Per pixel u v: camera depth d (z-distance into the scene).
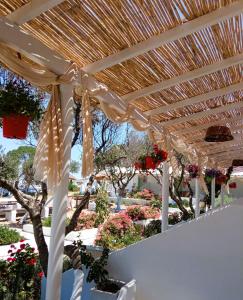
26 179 7.60
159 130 4.29
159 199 15.99
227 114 4.54
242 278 3.26
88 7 1.74
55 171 1.99
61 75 2.01
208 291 3.37
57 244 2.07
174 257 3.53
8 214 12.99
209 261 3.39
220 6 1.91
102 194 10.98
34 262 3.74
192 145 6.45
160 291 3.53
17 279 3.60
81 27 1.90
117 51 2.21
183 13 1.94
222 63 2.59
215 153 7.63
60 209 2.07
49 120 2.04
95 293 3.29
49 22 1.82
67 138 2.08
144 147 9.48
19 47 1.69
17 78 2.01
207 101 3.79
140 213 11.27
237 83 3.21
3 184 2.78
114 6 1.78
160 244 3.59
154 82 2.82
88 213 12.35
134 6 1.81
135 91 2.95
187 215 8.03
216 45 2.34
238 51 2.45
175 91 3.22
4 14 1.67
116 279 3.67
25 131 1.87
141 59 2.42
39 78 1.83
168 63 2.54
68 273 3.52
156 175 8.75
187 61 2.54
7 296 3.38
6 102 1.80
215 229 3.40
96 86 2.48
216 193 10.59
